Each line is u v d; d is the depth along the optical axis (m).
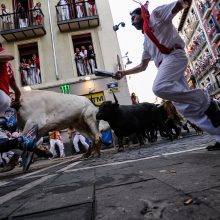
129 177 1.92
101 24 16.17
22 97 5.75
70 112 6.40
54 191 1.85
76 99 6.71
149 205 1.08
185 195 1.14
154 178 1.70
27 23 15.91
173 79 2.71
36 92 6.05
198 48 35.06
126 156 4.46
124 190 1.48
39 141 6.03
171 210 0.97
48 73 15.26
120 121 7.25
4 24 16.02
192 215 0.88
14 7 16.70
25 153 3.92
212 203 0.96
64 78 15.17
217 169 1.63
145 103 8.32
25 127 5.57
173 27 2.79
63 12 16.22
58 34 15.96
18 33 15.54
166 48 2.74
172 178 1.59
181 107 2.80
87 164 4.27
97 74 3.59
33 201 1.59
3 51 2.96
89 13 16.17
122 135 7.41
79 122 6.82
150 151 4.62
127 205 1.14
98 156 6.63
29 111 5.70
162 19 2.70
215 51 30.62
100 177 2.21
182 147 4.13
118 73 3.54
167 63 2.73
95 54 15.70
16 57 15.63
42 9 16.52
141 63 3.46
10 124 5.31
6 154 9.88
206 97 2.71
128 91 14.59
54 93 6.33
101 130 9.30
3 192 2.21
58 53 15.59
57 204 1.39
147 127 8.28
